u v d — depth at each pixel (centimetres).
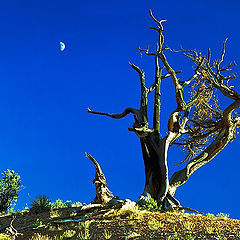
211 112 2266
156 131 2041
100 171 1889
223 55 2031
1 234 1423
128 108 2244
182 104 1880
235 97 1981
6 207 1998
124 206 1599
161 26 2041
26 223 1622
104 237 1164
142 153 2003
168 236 1086
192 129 2241
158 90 2222
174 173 1992
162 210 1733
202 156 2014
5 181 2042
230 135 2012
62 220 1552
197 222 1275
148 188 1902
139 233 1156
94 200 1903
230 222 1259
